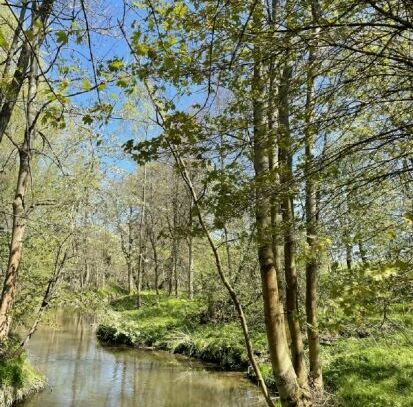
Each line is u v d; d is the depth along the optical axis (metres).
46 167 12.10
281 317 6.90
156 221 33.72
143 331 21.66
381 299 3.80
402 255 4.12
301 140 4.74
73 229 11.47
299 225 5.08
